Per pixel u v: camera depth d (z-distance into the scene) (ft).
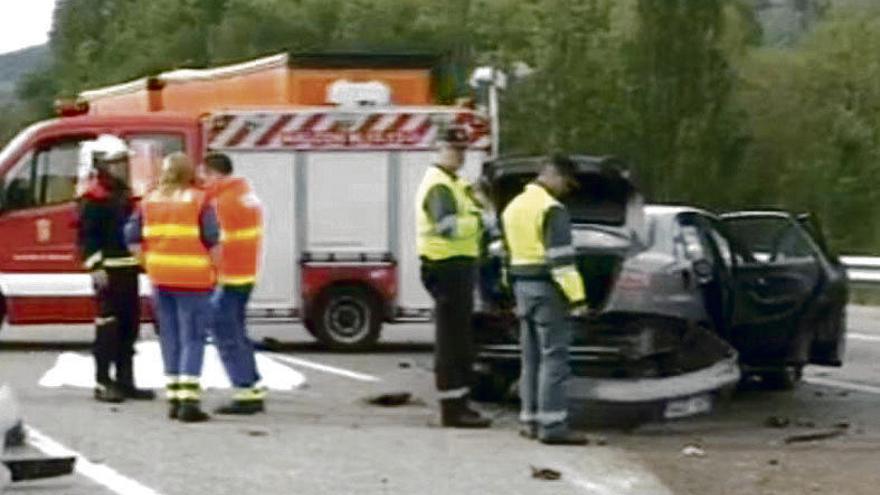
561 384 54.24
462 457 50.98
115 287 61.21
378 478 46.98
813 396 71.05
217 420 57.88
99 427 55.16
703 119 241.55
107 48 327.26
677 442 56.44
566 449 53.47
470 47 288.51
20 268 81.15
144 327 90.84
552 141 238.48
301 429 56.13
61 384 66.95
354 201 82.94
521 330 55.62
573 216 62.34
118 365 61.93
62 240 81.35
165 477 46.50
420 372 74.64
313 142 82.48
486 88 88.33
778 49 308.40
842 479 49.19
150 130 81.82
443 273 56.65
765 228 69.41
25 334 93.09
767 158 267.18
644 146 242.17
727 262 65.41
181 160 57.26
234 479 46.42
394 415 60.54
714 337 60.54
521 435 55.93
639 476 48.83
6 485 42.80
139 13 316.40
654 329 58.95
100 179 61.36
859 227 248.32
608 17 261.44
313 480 46.50
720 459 52.65
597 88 249.75
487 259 60.80
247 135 82.12
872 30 293.23
